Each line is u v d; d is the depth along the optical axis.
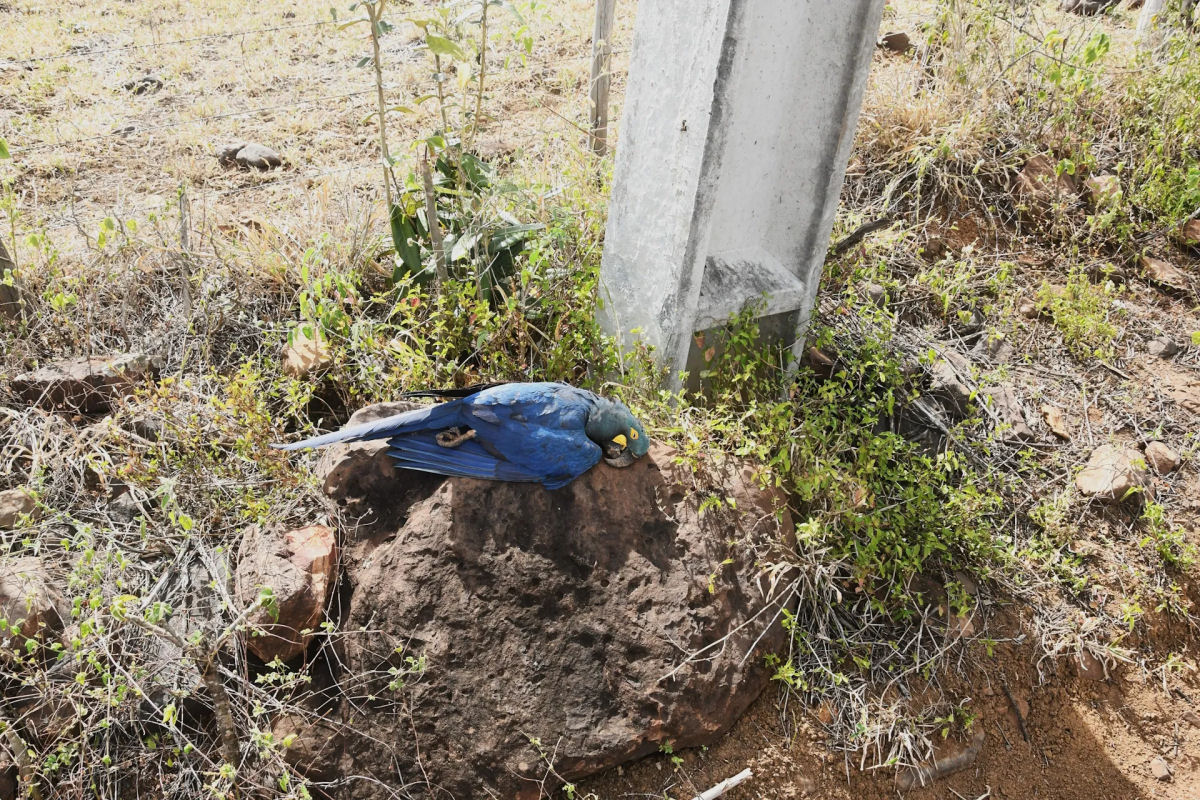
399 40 8.97
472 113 5.62
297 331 4.80
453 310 5.10
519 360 4.96
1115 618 5.07
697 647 4.05
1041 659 4.83
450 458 4.05
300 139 7.28
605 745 3.89
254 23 9.16
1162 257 7.09
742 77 4.41
